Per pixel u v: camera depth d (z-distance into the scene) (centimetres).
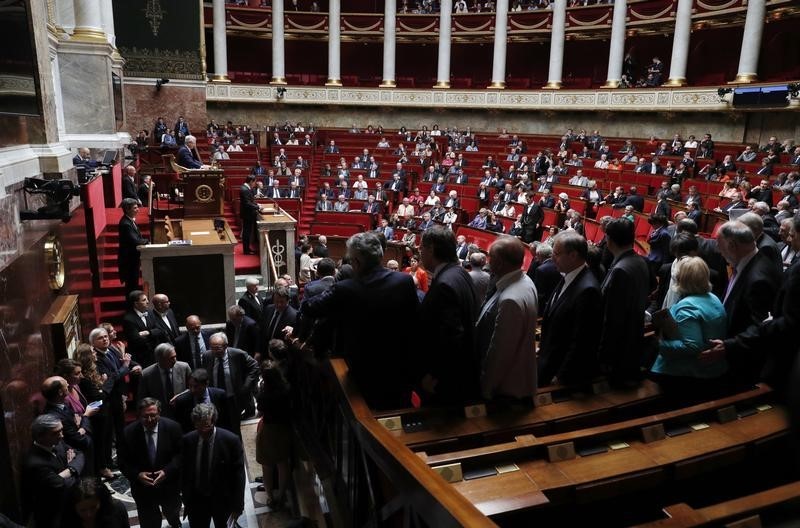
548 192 1680
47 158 603
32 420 491
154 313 767
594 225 1367
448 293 282
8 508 413
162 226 1040
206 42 2859
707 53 2348
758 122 1955
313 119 2744
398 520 222
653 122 2253
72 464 460
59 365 527
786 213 837
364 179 2061
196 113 2125
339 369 305
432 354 288
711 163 1688
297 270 1277
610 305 340
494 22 2623
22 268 506
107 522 407
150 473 500
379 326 297
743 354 309
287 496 518
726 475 264
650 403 319
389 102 2681
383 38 2792
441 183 1953
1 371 416
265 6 2755
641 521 255
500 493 214
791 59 2059
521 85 2727
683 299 330
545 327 355
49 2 1027
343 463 320
